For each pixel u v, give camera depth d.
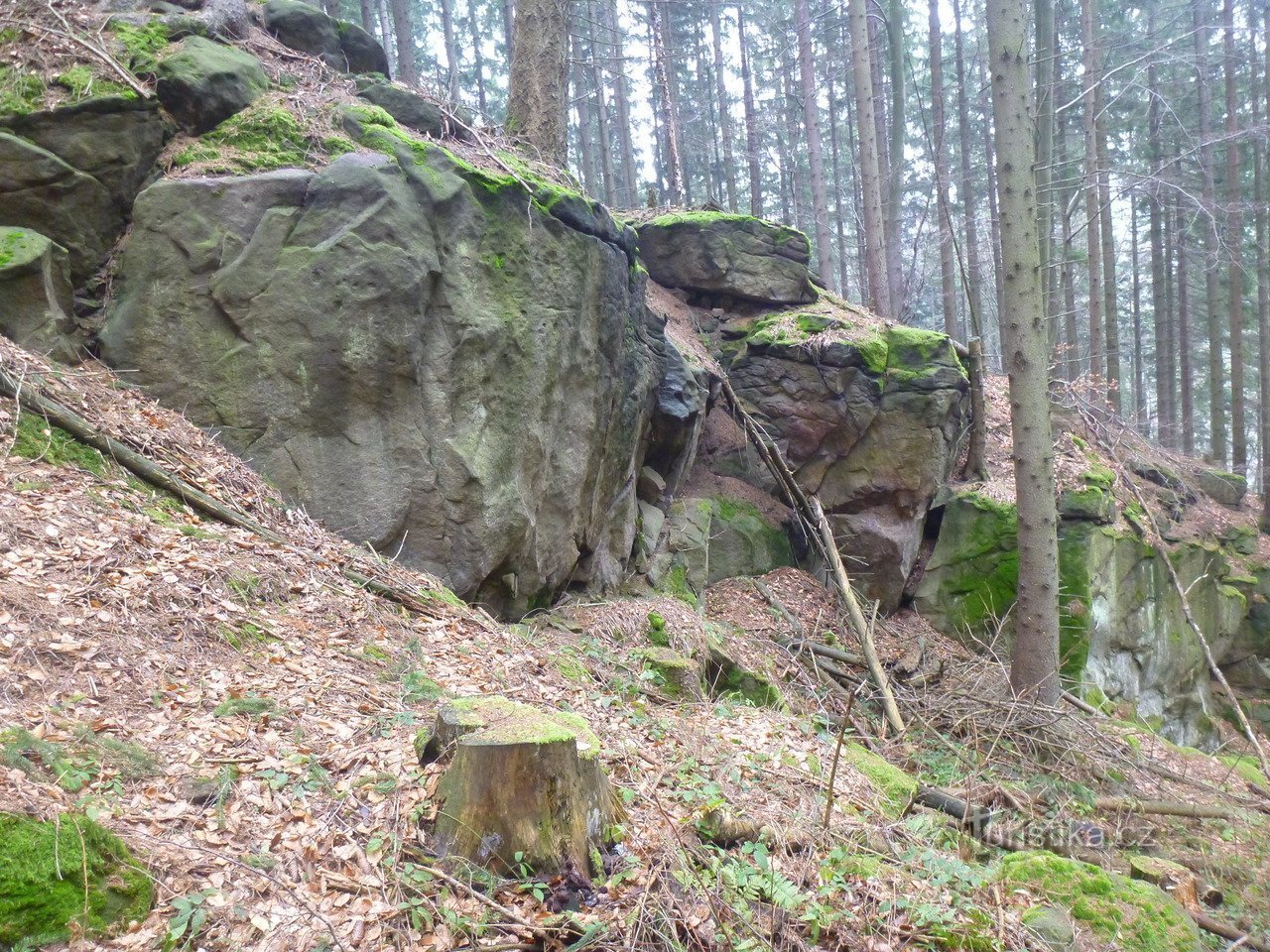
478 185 7.32
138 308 6.47
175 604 4.66
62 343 6.15
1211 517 16.00
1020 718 8.17
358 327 6.61
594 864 3.65
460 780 3.55
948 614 11.79
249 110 7.28
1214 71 22.11
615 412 9.09
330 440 6.66
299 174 6.79
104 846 2.93
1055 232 26.08
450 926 3.14
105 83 6.71
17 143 6.37
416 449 6.81
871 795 5.88
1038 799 7.09
